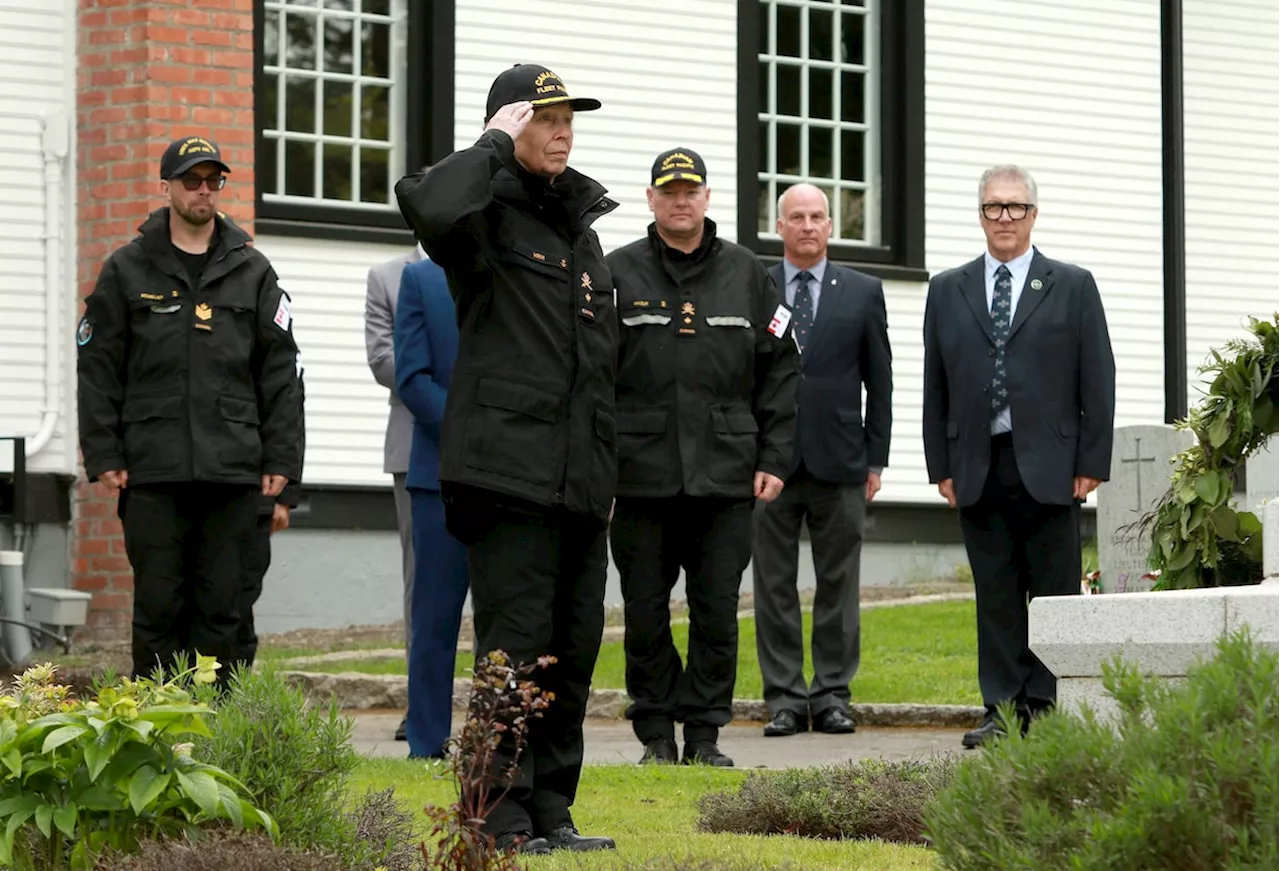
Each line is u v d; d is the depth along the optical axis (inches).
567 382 269.3
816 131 769.6
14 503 613.6
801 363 480.4
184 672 245.6
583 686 279.4
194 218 379.9
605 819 307.0
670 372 397.1
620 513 403.2
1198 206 832.3
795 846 269.3
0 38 628.7
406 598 443.8
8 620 578.9
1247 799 174.2
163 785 216.7
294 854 210.5
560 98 269.7
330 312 668.1
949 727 483.2
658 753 403.2
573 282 272.2
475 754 221.8
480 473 264.7
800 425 478.3
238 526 381.4
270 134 672.4
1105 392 423.8
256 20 660.7
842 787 300.0
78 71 634.8
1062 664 257.6
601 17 719.7
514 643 266.7
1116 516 553.0
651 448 396.2
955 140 781.3
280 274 662.5
